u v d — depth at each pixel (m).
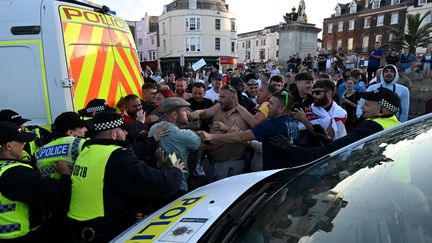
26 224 2.32
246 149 3.62
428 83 11.71
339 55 18.12
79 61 3.60
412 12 41.97
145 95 4.80
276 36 71.06
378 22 46.69
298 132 3.42
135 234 1.87
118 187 2.15
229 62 47.88
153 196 2.22
